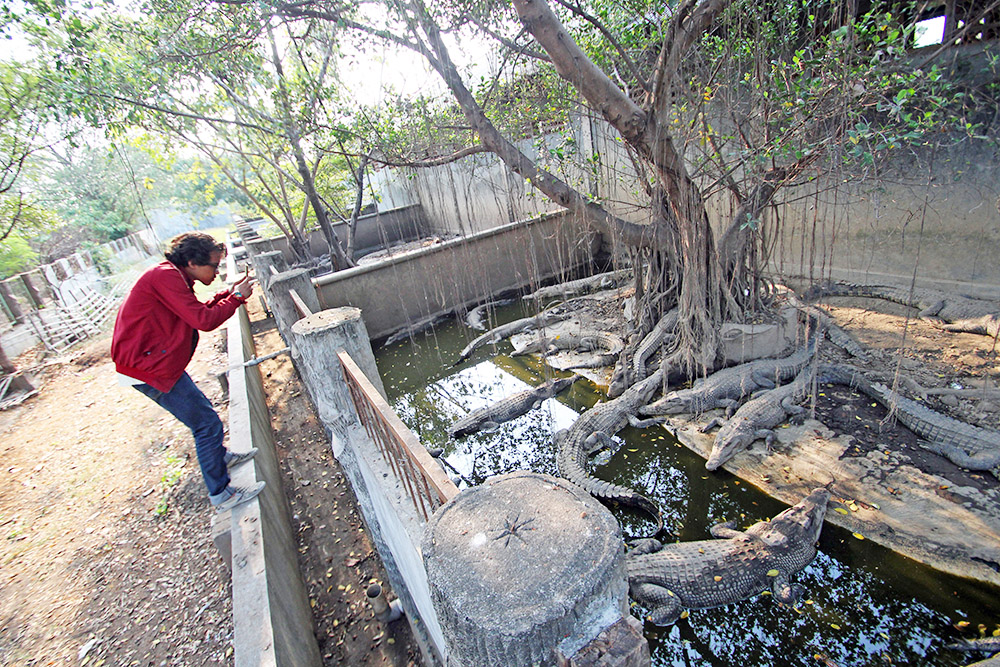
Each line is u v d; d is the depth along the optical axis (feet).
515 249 32.73
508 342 27.17
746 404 16.69
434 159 21.33
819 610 10.94
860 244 23.21
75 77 16.92
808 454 14.92
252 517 10.35
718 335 19.30
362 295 29.40
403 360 27.45
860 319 21.30
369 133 21.89
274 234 56.75
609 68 19.15
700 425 17.30
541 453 17.76
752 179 16.42
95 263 49.11
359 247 54.19
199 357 28.14
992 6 12.40
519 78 20.30
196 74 19.74
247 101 22.07
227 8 17.56
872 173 16.02
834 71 13.28
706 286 19.03
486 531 4.83
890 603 10.83
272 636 7.52
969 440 13.39
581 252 34.78
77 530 15.21
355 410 12.78
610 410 18.20
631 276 28.09
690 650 10.73
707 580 11.51
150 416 21.79
